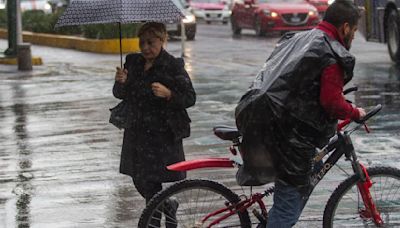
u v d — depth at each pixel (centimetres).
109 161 1245
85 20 778
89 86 2155
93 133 1477
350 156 735
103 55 3183
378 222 759
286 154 674
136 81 786
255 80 689
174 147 789
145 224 730
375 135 1390
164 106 780
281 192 696
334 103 666
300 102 668
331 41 670
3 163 1242
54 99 1920
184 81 772
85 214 961
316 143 679
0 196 1050
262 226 741
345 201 805
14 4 2803
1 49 3288
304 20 3872
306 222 886
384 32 2489
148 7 768
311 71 664
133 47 3288
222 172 1158
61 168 1203
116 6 762
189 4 5094
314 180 724
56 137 1445
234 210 740
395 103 1725
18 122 1609
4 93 2036
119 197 1038
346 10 679
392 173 754
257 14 3912
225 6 5084
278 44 706
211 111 1686
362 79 2130
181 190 731
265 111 666
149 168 785
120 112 802
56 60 2967
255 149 679
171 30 3644
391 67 2408
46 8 5047
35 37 3903
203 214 780
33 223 927
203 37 3975
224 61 2728
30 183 1116
